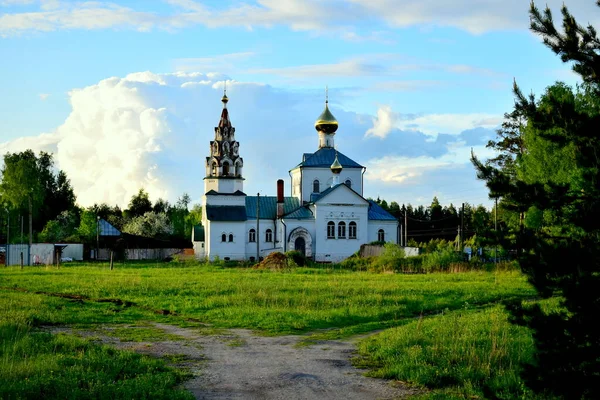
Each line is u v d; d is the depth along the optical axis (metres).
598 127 12.66
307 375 17.75
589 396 12.00
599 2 12.99
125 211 174.25
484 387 14.45
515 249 13.30
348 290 37.62
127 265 76.19
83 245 99.62
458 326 23.56
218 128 93.12
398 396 15.62
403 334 22.25
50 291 39.22
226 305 32.25
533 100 13.59
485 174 13.80
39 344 20.00
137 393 14.64
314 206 89.75
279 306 31.61
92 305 32.56
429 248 73.12
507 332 21.86
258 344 22.72
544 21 13.16
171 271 61.25
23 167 103.44
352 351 21.39
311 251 89.38
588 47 12.98
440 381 16.55
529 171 50.84
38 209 124.38
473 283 43.78
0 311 27.38
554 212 13.17
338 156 97.19
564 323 12.34
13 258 80.50
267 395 15.65
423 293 37.19
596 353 12.12
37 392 14.36
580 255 12.22
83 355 18.41
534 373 12.58
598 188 12.49
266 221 92.56
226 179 91.88
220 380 17.14
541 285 12.57
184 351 21.20
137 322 27.70
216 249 88.94
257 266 68.94
